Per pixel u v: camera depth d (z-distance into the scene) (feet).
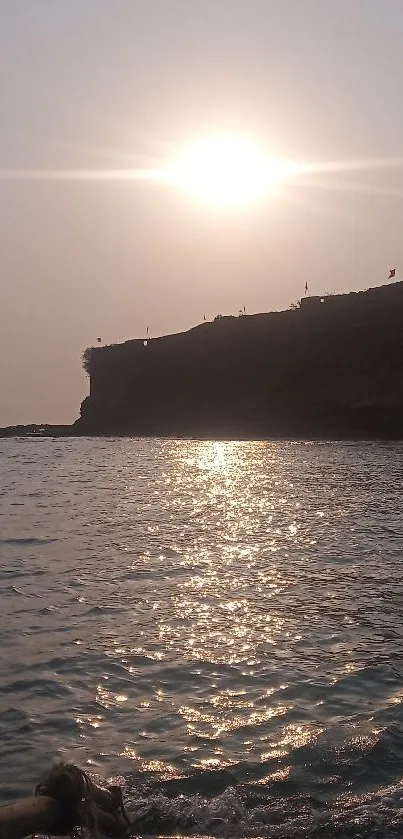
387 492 110.42
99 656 36.50
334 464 169.68
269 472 149.48
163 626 41.52
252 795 23.56
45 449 253.03
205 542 68.13
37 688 32.45
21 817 15.71
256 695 31.68
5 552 63.46
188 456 205.57
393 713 29.63
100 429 399.85
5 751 26.55
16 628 41.09
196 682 33.14
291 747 26.78
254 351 364.79
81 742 27.30
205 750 26.63
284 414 334.85
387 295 344.08
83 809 16.46
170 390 385.91
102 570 55.83
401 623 41.98
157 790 23.80
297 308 373.81
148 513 88.79
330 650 37.42
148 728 28.50
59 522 81.41
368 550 63.67
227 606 45.68
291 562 58.70
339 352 338.54
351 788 24.02
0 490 117.91
